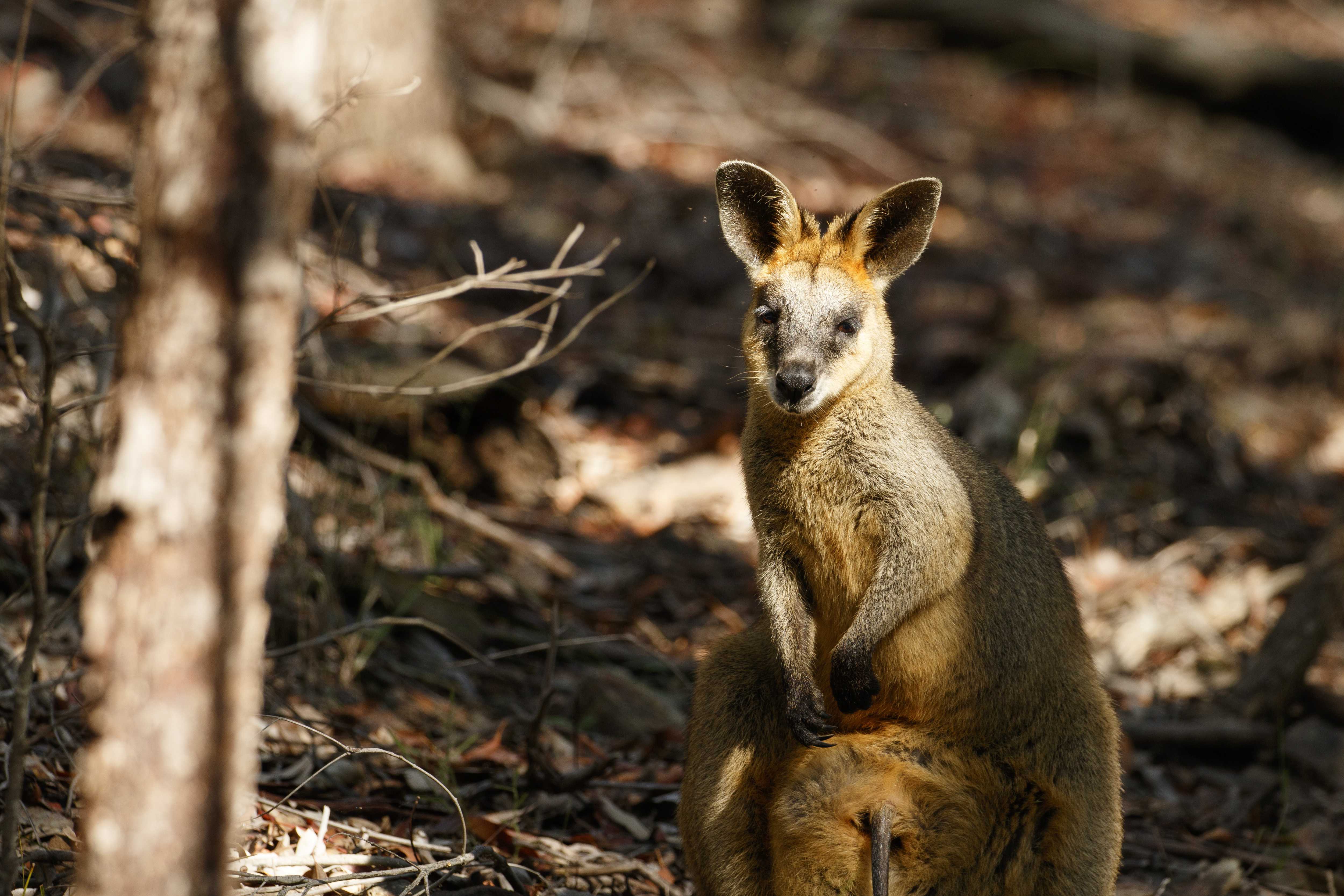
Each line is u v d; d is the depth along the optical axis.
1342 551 11.32
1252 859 9.08
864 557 7.32
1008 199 23.78
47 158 13.21
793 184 22.11
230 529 4.04
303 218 4.26
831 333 7.45
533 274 8.84
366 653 9.74
